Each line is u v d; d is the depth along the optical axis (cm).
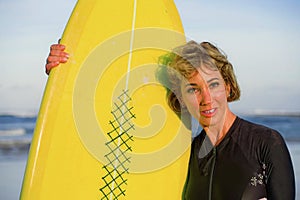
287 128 1744
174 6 301
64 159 277
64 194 275
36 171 273
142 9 296
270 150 243
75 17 289
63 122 279
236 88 267
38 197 271
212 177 256
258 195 244
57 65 281
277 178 241
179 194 278
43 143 275
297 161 1177
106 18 292
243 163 248
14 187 974
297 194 902
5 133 1595
